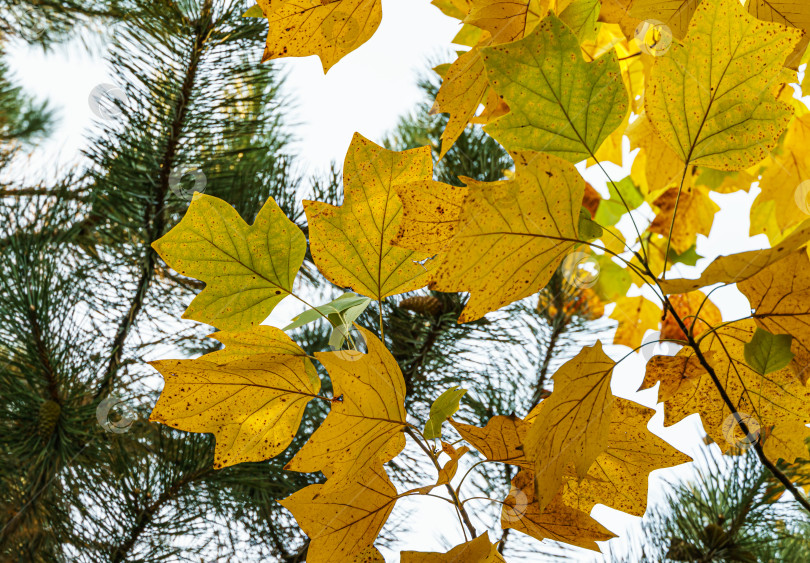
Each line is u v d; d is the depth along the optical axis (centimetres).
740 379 115
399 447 111
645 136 153
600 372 107
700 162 110
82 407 300
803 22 115
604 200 203
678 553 228
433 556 109
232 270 110
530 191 103
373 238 111
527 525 115
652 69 109
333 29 115
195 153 336
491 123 107
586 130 107
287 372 112
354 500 111
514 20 118
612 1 120
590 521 113
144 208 344
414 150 110
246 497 300
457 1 133
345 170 110
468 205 103
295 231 110
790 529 231
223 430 113
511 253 104
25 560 282
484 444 111
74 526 291
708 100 109
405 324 322
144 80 326
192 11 328
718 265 101
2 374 304
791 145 159
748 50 107
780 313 109
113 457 295
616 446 114
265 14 114
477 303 106
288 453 317
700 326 170
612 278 218
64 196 358
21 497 289
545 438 105
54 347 310
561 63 106
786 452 117
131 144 322
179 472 296
